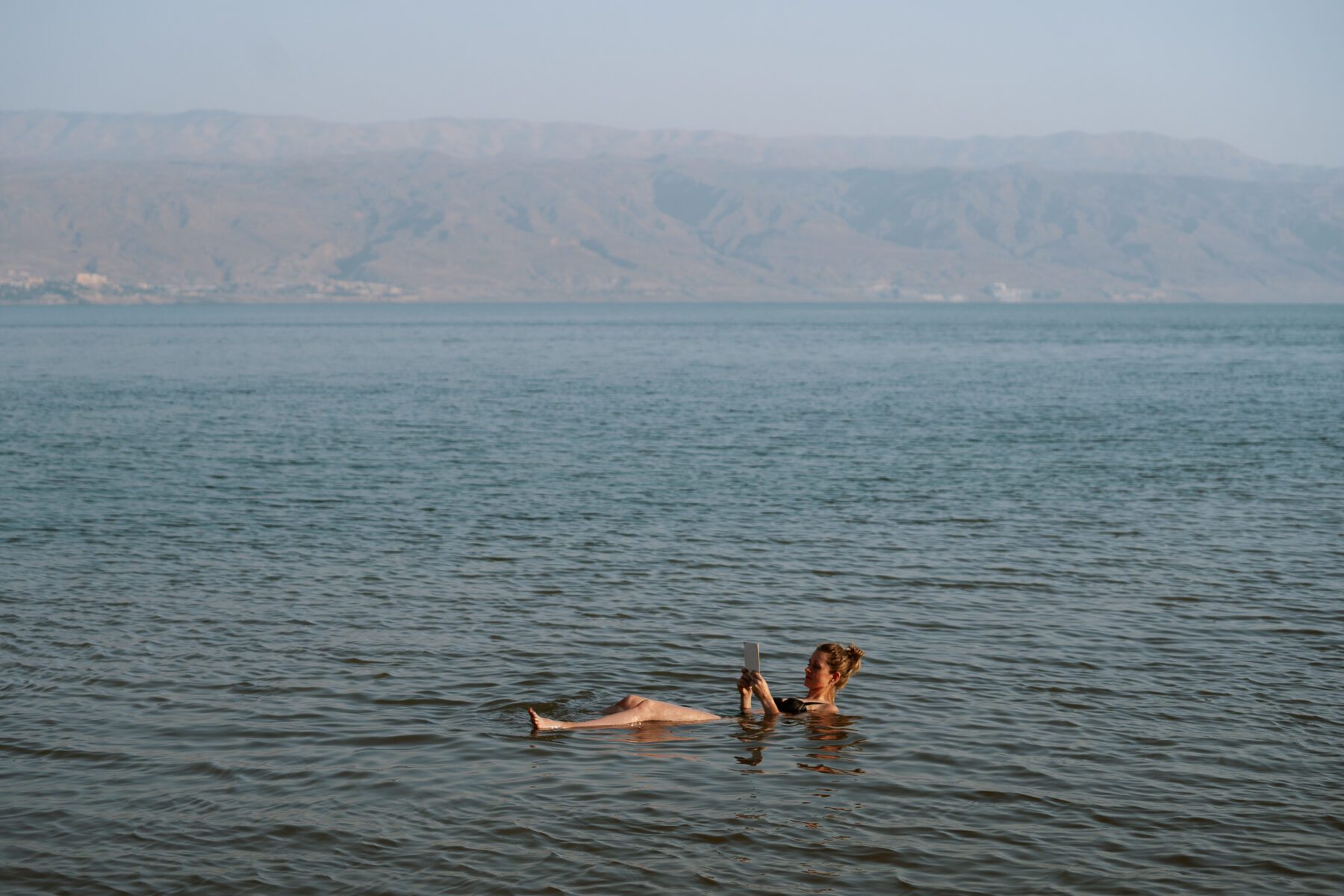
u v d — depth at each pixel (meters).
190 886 9.48
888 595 19.44
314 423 47.97
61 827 10.48
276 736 12.67
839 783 11.51
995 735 12.85
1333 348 122.00
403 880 9.54
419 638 16.62
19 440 41.84
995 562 21.95
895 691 14.40
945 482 32.03
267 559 22.19
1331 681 14.80
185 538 24.16
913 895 9.37
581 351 120.56
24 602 18.61
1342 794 11.27
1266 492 30.22
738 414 51.97
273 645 16.20
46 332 189.75
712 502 28.88
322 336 168.50
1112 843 10.23
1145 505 28.36
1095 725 13.16
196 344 139.00
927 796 11.19
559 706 13.76
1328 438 41.72
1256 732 12.92
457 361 100.06
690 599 19.14
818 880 9.57
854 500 29.19
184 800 11.01
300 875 9.62
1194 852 10.07
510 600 19.02
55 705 13.64
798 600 19.11
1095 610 18.41
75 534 24.58
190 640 16.45
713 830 10.42
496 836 10.30
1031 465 35.34
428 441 41.66
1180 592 19.56
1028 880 9.60
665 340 150.00
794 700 13.66
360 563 21.81
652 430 45.28
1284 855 10.03
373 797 11.09
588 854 9.97
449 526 25.67
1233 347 125.38
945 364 95.06
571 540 24.11
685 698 14.21
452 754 12.20
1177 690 14.44
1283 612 18.23
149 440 41.94
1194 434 43.41
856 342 143.88
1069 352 116.38
